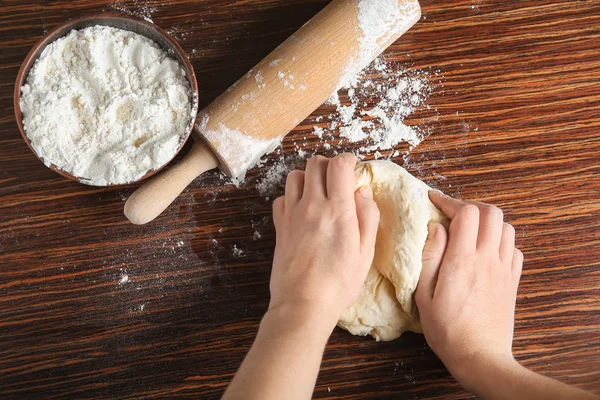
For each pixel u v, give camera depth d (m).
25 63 0.57
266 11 0.64
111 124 0.57
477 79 0.64
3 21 0.63
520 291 0.62
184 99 0.57
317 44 0.59
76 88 0.58
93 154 0.57
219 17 0.64
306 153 0.63
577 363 0.61
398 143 0.63
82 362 0.60
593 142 0.64
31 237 0.61
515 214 0.63
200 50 0.63
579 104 0.64
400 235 0.57
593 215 0.63
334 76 0.60
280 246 0.54
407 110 0.64
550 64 0.65
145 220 0.57
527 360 0.61
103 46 0.58
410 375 0.60
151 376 0.60
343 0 0.60
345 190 0.54
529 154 0.64
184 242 0.61
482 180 0.63
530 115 0.64
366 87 0.64
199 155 0.58
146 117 0.57
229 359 0.60
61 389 0.60
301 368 0.48
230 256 0.61
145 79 0.58
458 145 0.63
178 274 0.61
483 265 0.57
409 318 0.58
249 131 0.58
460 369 0.55
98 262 0.61
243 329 0.61
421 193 0.58
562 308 0.62
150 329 0.60
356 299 0.55
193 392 0.60
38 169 0.61
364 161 0.61
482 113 0.64
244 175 0.62
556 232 0.63
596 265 0.62
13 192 0.61
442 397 0.60
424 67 0.64
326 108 0.63
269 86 0.59
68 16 0.63
